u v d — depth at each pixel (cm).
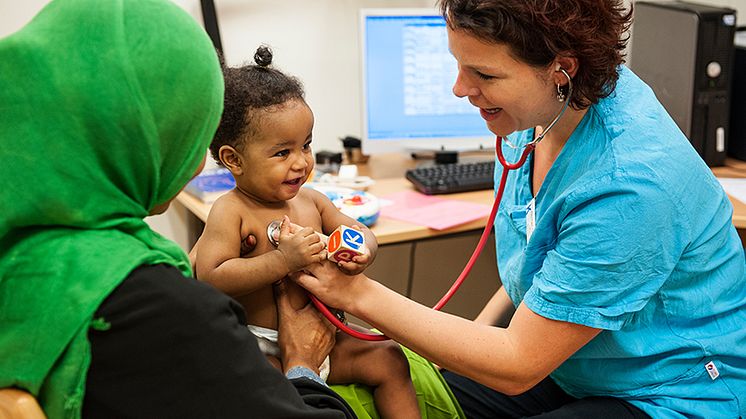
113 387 85
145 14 87
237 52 243
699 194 124
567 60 116
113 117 84
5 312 85
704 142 227
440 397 143
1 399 85
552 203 127
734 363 138
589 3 113
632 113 123
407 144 239
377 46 230
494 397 157
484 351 122
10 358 85
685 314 133
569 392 148
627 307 121
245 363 89
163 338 84
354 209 188
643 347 132
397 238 186
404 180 231
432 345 123
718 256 133
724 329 136
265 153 122
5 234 86
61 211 85
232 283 120
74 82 83
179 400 86
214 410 87
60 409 85
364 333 132
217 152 126
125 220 89
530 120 123
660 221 117
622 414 135
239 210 126
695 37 216
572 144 128
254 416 89
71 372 83
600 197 119
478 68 117
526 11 109
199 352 86
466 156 256
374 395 135
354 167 222
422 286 280
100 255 85
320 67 254
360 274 125
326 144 263
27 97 83
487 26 111
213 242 123
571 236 120
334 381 135
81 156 84
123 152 86
